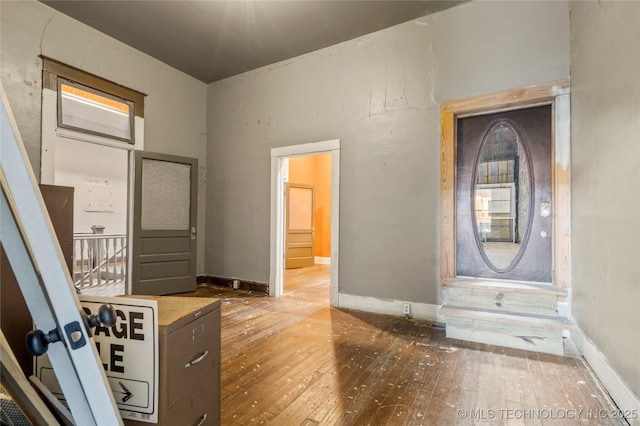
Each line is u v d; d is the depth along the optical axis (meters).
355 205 3.83
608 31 1.98
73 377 0.77
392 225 3.60
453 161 3.29
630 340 1.66
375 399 1.88
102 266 5.87
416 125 3.49
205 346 1.35
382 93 3.70
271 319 3.39
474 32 3.21
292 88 4.35
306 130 4.21
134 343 1.08
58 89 3.40
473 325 2.80
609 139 1.95
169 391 1.10
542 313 2.76
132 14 3.45
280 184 4.49
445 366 2.30
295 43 3.99
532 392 1.96
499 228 3.15
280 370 2.23
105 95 3.81
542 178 2.98
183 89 4.80
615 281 1.85
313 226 7.56
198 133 5.05
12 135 0.66
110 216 7.98
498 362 2.37
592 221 2.25
